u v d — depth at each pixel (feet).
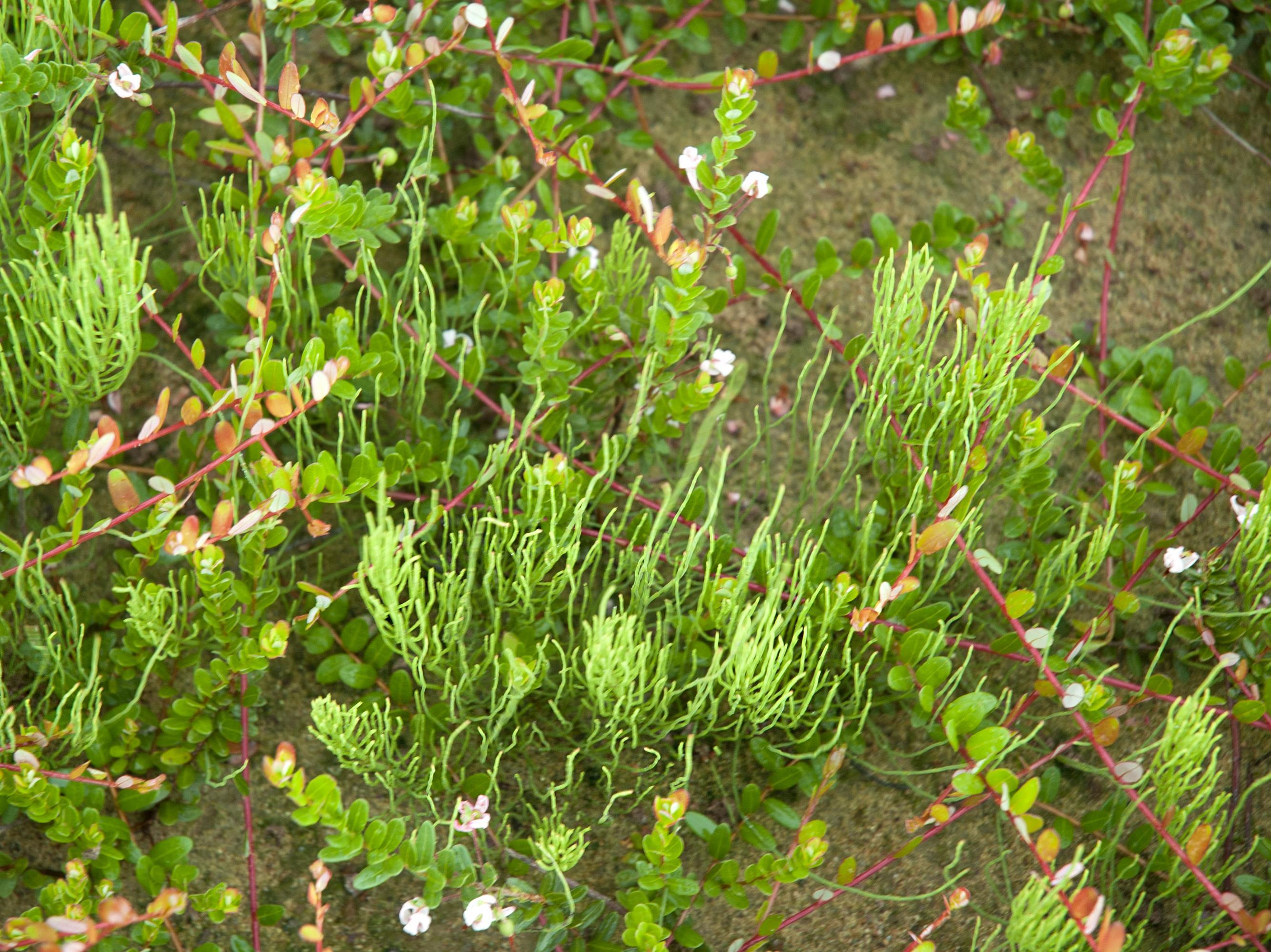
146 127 1.55
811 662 1.32
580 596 1.45
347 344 1.33
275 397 1.25
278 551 1.46
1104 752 1.27
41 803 1.21
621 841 1.40
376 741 1.36
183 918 1.33
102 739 1.30
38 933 1.10
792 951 1.37
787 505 1.54
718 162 1.30
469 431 1.52
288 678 1.43
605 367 1.47
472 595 1.39
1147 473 1.55
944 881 1.40
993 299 1.37
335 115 1.37
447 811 1.38
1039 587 1.37
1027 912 1.27
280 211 1.32
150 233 1.59
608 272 1.45
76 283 1.20
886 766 1.43
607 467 1.33
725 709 1.40
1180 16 1.55
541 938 1.27
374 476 1.31
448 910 1.36
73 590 1.38
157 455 1.51
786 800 1.41
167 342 1.55
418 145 1.53
